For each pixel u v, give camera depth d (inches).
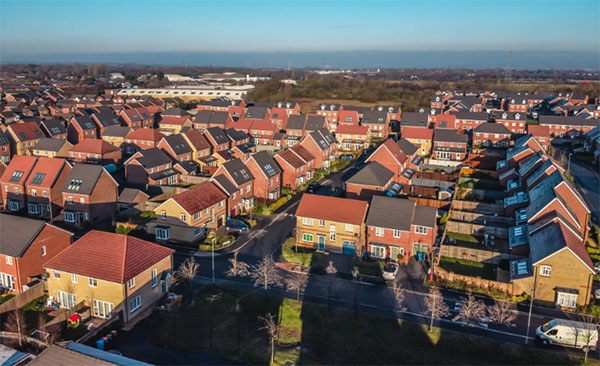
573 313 1833.2
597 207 3021.7
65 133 4869.6
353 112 5610.2
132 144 4485.7
